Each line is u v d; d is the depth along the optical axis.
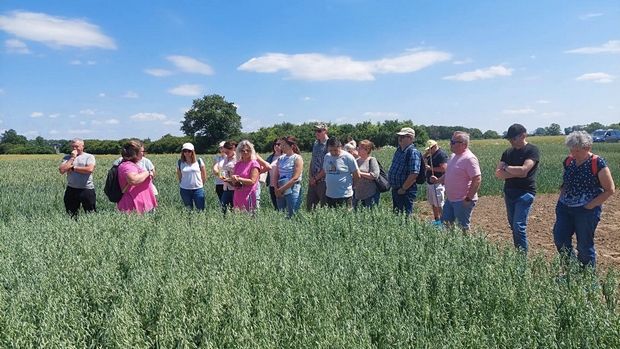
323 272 4.02
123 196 7.11
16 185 16.55
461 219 6.44
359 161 8.16
